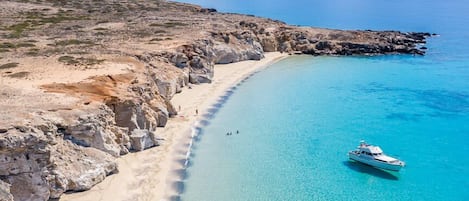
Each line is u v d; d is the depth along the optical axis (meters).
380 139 60.03
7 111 41.47
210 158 52.69
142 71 65.25
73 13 132.75
